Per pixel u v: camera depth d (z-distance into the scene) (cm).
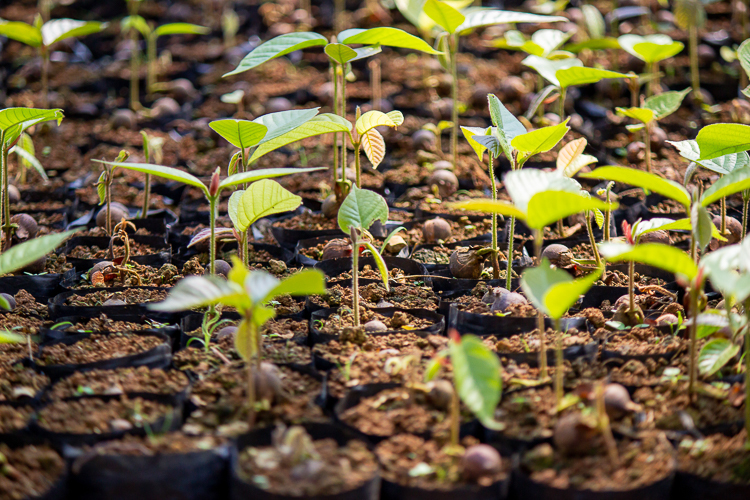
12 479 123
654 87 222
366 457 125
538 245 130
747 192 148
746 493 123
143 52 327
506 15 159
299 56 298
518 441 126
